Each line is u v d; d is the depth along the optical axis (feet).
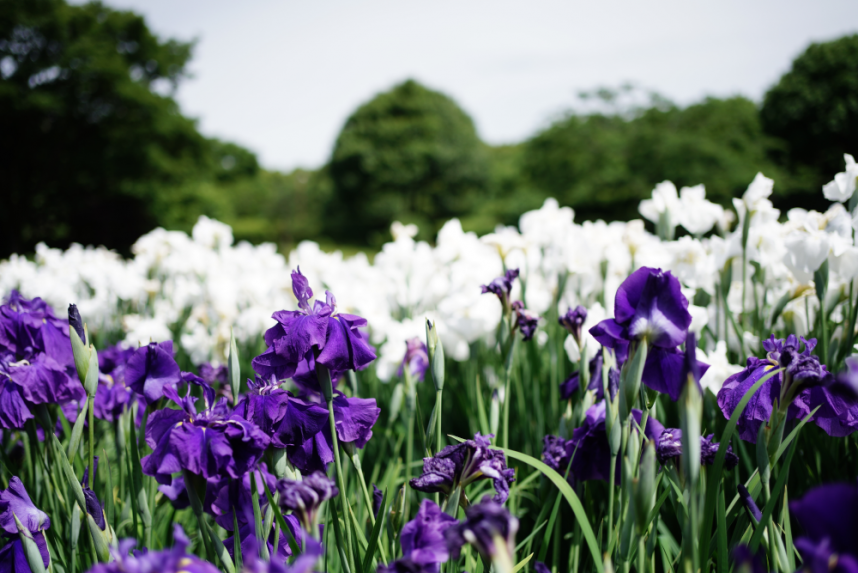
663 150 97.81
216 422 4.44
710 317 9.93
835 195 8.98
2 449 6.84
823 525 2.69
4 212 89.15
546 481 6.55
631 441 4.61
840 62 79.25
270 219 189.26
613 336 4.63
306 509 3.99
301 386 5.46
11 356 6.16
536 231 13.21
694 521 3.80
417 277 14.34
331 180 177.37
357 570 4.94
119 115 91.61
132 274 16.31
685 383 3.80
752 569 2.86
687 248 9.27
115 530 6.20
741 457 7.05
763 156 87.81
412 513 8.30
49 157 89.15
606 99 110.11
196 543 7.59
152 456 4.32
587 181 109.60
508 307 6.89
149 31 97.66
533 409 10.28
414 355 8.16
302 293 5.02
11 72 84.23
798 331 9.30
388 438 10.25
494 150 230.89
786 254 7.70
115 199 98.27
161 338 13.50
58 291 15.46
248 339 14.74
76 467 6.63
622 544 4.33
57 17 83.56
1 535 5.62
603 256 11.71
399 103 170.60
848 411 4.79
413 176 166.30
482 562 4.92
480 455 4.59
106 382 7.14
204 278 16.67
